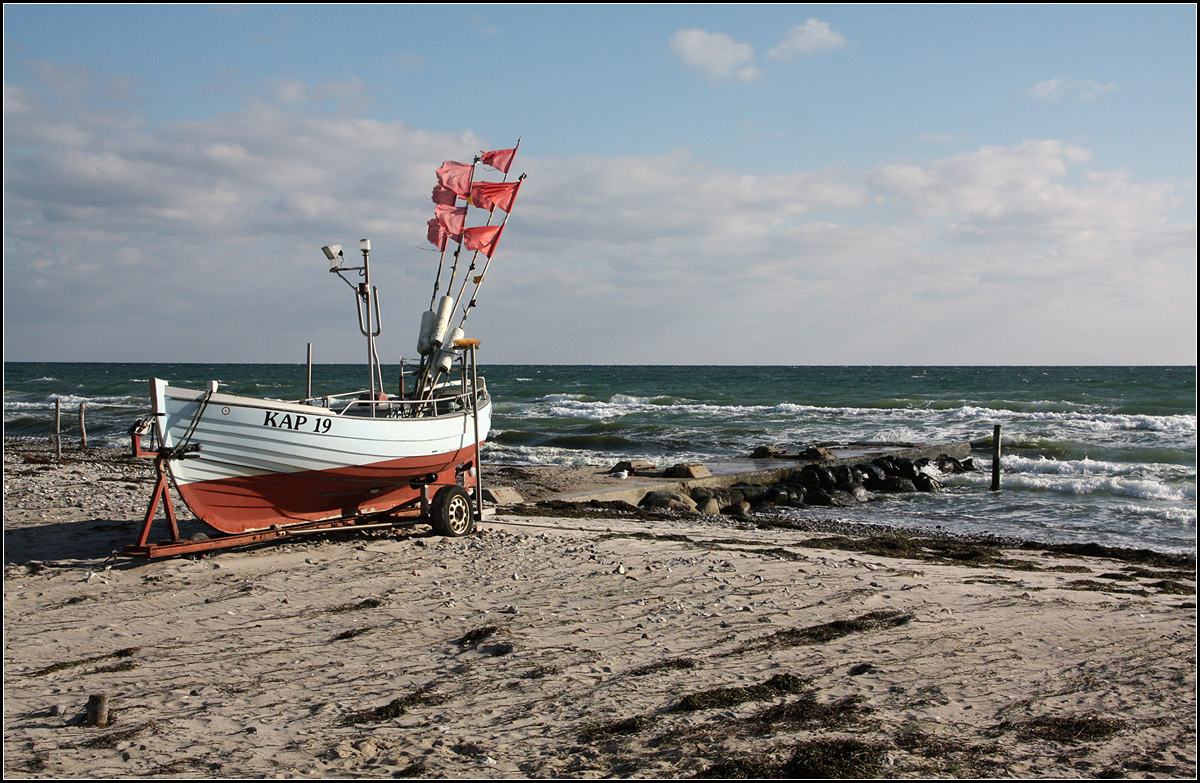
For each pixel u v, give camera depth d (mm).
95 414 45656
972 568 10992
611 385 81500
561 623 7418
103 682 6020
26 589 8648
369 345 11242
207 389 9477
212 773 4484
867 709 5316
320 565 9742
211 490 9914
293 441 10195
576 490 18984
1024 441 30516
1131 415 39500
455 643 6879
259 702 5602
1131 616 7680
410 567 9656
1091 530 17047
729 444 31891
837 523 17812
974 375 108000
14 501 14742
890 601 8211
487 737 4984
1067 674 5973
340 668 6297
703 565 9844
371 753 4738
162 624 7465
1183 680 5801
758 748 4738
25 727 5172
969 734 4914
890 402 49844
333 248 11297
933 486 23188
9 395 63000
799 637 6961
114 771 4520
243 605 8062
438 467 12156
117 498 15195
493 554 10375
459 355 12734
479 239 12328
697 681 5902
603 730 5059
